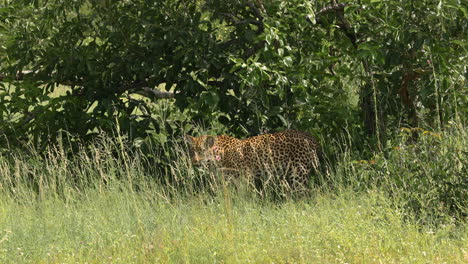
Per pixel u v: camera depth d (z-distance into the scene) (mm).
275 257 9844
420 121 14688
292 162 13883
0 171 13867
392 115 15078
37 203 12703
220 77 14961
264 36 13477
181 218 11820
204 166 13711
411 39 12984
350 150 14281
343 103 14594
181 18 14203
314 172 14281
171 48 14695
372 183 12203
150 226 11398
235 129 15336
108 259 10023
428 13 12758
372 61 13117
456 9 12820
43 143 14812
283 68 14086
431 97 14000
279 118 15164
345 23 14617
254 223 11555
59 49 14633
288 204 12484
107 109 14414
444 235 10344
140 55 14516
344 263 9398
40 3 15391
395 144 13516
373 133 15008
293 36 14578
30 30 14828
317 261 9547
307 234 10555
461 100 13648
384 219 10984
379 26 13531
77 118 14773
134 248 10508
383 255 9578
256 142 13945
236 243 10250
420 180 11523
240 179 13594
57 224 11469
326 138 15156
